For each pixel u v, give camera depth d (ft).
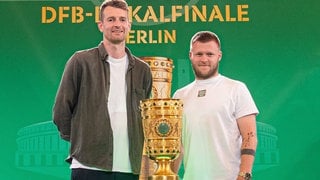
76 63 8.05
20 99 14.01
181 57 14.16
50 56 14.17
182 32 14.24
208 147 9.38
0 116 13.89
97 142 7.68
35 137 13.87
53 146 13.83
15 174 13.69
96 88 7.91
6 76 14.07
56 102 8.19
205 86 9.82
